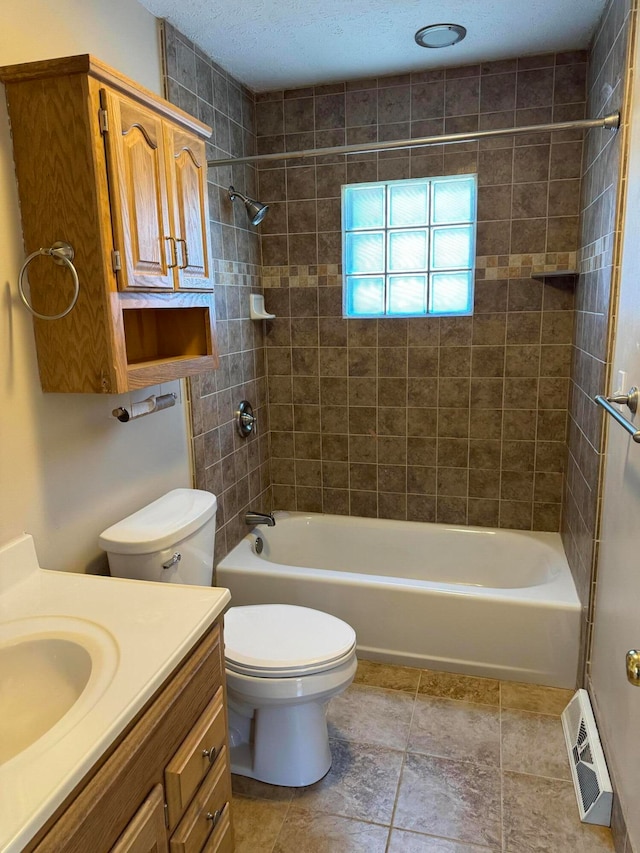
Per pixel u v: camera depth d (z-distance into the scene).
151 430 2.03
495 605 2.26
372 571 3.07
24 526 1.47
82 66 1.29
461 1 1.98
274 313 3.04
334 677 1.71
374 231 2.87
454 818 1.69
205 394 2.43
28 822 0.73
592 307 2.15
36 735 1.08
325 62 2.48
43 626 1.20
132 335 1.85
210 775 1.27
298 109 2.79
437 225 2.78
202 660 1.23
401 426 2.98
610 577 1.80
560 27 2.21
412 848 1.60
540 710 2.13
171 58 2.09
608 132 1.94
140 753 0.99
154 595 1.33
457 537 2.94
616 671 1.68
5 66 1.33
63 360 1.47
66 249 1.39
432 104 2.63
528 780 1.82
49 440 1.54
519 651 2.27
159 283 1.59
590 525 2.05
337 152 2.09
